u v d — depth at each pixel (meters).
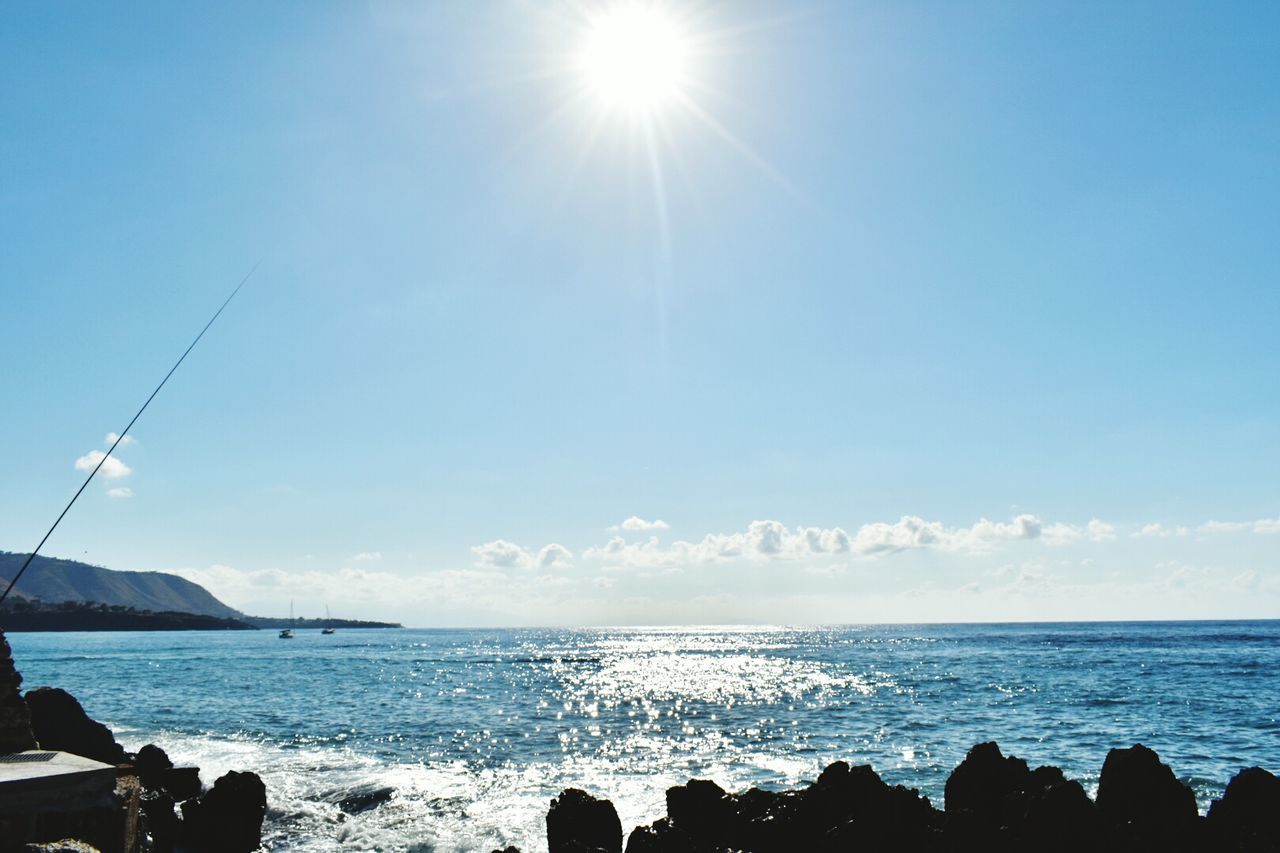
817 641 199.00
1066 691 59.62
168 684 73.19
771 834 18.17
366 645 199.38
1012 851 16.34
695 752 35.88
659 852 16.88
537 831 23.16
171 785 24.33
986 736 39.25
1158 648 123.69
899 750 35.62
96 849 12.46
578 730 43.09
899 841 17.31
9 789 12.37
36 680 75.62
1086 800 16.94
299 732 42.66
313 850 21.62
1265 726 41.41
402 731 42.94
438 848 21.72
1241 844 16.77
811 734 40.78
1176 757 33.38
